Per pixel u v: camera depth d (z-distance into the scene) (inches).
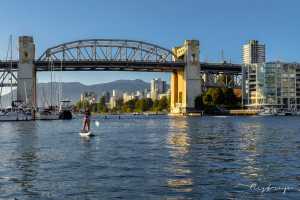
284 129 3607.3
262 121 6067.9
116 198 848.3
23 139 2476.6
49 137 2635.3
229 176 1073.5
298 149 1755.7
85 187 951.0
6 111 6501.0
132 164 1300.4
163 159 1419.8
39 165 1291.8
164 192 894.4
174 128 3917.3
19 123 5487.2
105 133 3088.1
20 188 947.3
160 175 1093.8
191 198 841.5
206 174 1104.8
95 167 1240.2
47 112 6909.5
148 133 3075.8
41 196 871.1
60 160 1411.2
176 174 1107.3
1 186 969.5
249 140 2303.2
